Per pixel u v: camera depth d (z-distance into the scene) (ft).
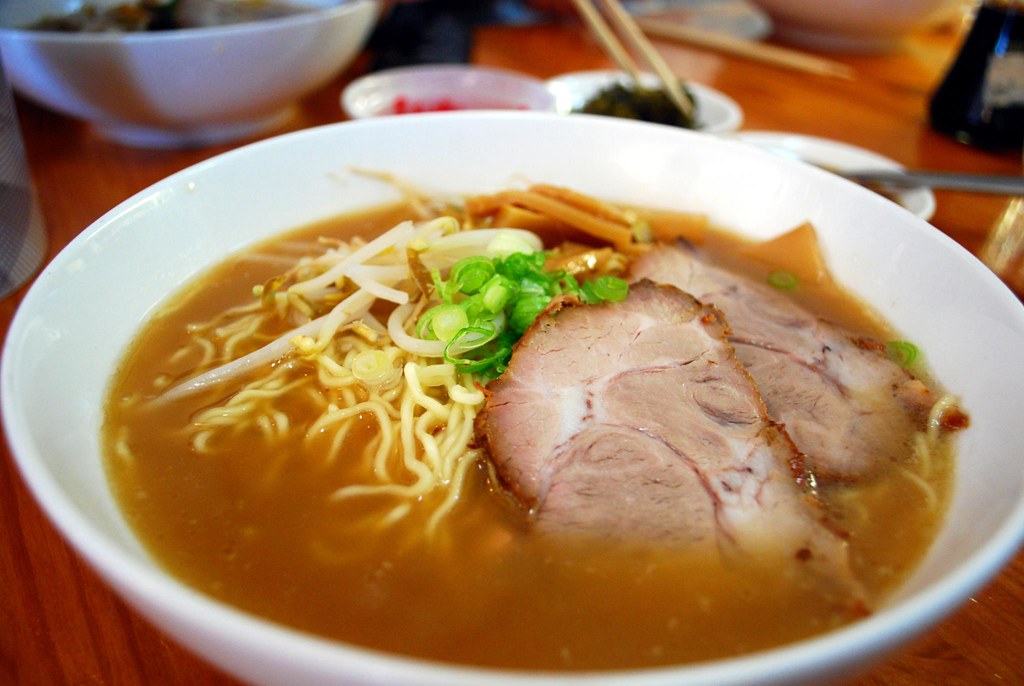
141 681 0.49
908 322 0.66
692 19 1.76
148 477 0.55
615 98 1.12
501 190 0.85
